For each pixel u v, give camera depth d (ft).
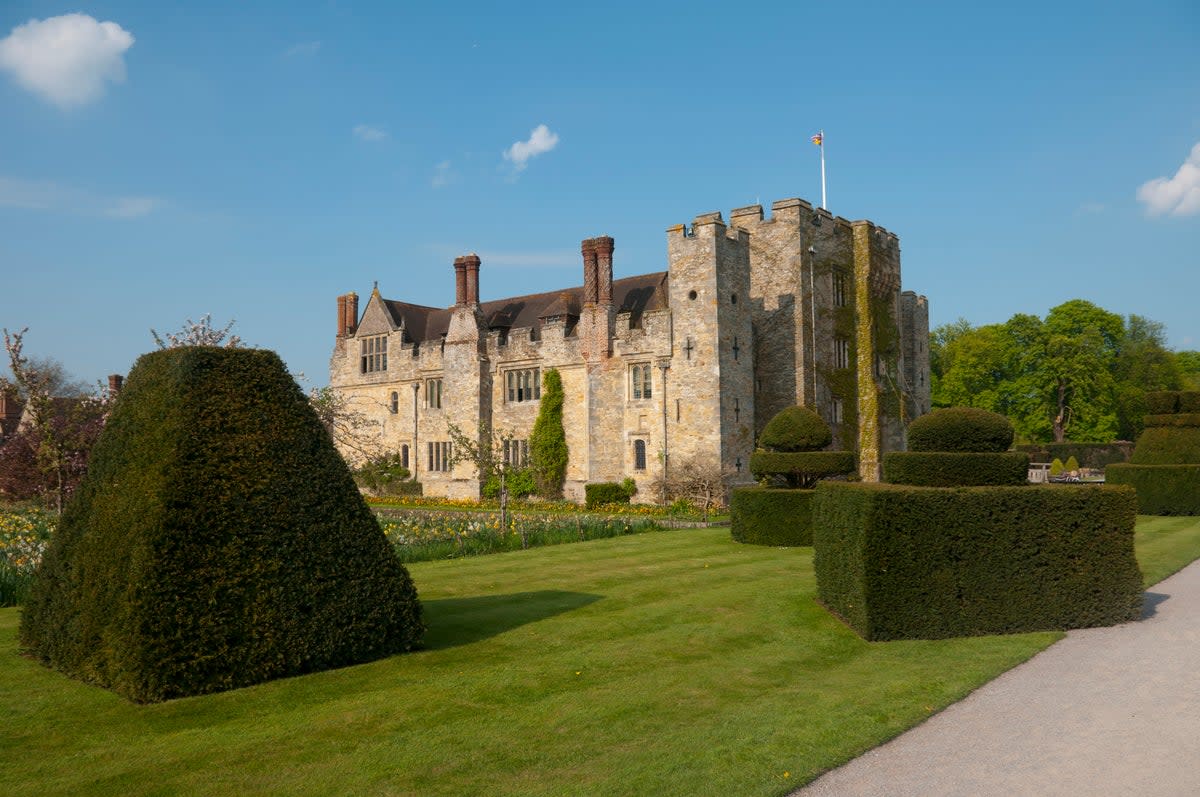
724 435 112.57
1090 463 199.21
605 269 126.31
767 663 33.55
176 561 28.76
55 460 68.69
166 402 31.01
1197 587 49.32
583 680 30.99
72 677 30.37
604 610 42.98
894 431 140.15
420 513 109.81
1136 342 267.80
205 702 27.96
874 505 37.86
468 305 140.67
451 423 140.97
